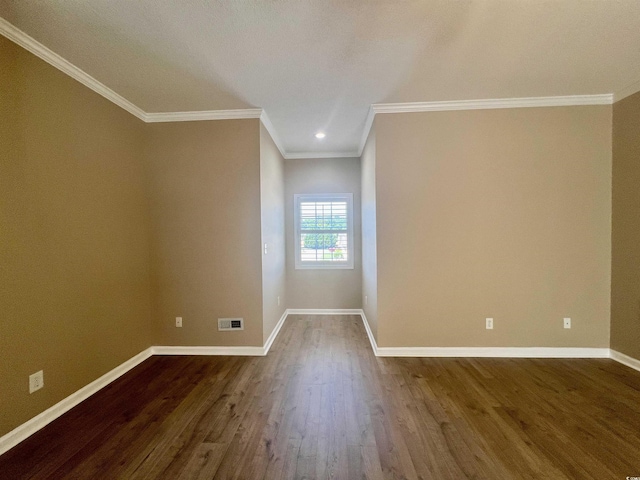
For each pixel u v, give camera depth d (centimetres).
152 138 308
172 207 309
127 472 152
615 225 277
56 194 206
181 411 206
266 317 325
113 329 258
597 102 279
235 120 306
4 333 171
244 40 192
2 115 172
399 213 297
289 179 475
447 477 147
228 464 156
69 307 214
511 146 288
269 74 235
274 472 151
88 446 171
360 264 471
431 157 294
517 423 189
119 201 270
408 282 298
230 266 309
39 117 194
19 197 180
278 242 409
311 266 476
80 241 225
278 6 162
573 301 288
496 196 290
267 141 341
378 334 300
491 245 292
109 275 255
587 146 282
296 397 223
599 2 161
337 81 246
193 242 310
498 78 245
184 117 306
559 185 286
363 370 268
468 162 291
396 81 247
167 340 312
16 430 175
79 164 226
